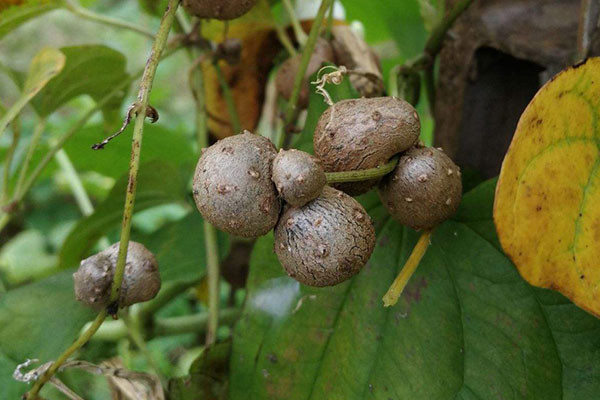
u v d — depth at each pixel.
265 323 0.34
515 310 0.31
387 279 0.33
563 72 0.27
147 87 0.28
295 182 0.26
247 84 0.43
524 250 0.27
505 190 0.26
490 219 0.32
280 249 0.27
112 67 0.40
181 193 0.43
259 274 0.34
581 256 0.27
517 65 0.36
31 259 0.84
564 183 0.27
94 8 0.89
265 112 0.49
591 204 0.27
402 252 0.33
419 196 0.29
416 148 0.29
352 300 0.33
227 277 0.46
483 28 0.36
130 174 0.28
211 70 0.43
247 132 0.27
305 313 0.34
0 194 0.39
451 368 0.31
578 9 0.34
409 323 0.32
